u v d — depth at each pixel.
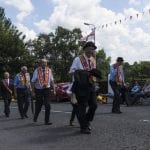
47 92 13.23
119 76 17.02
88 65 10.81
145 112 17.52
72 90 10.80
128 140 9.67
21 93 15.59
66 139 10.00
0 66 63.19
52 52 75.44
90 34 43.22
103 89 36.38
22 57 64.31
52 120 14.09
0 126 12.88
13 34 65.44
